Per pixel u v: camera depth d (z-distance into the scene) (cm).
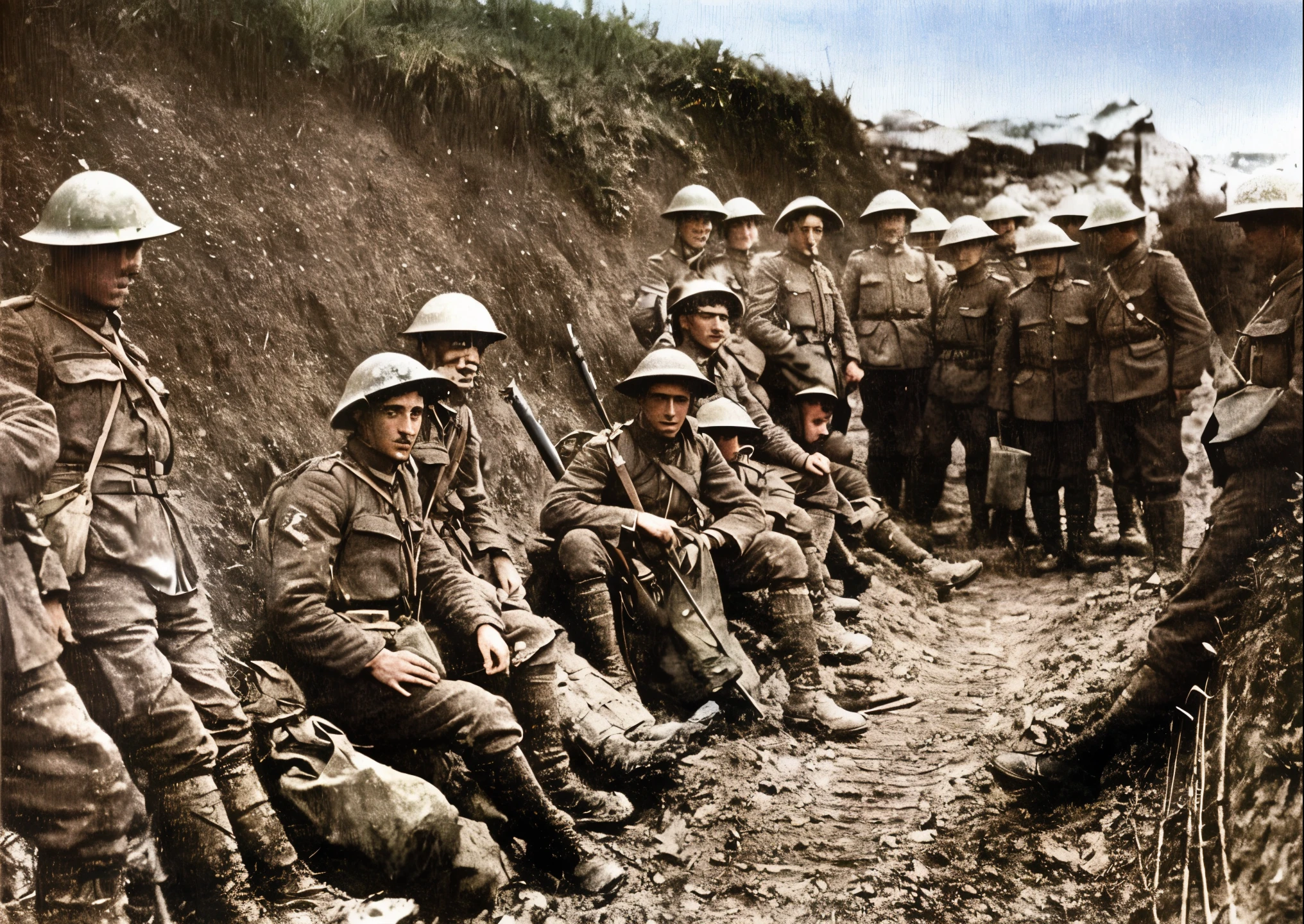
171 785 243
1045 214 847
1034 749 371
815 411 588
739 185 826
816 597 498
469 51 608
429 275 516
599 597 395
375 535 296
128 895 234
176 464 352
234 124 454
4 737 222
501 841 299
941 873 308
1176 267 569
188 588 263
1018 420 639
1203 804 268
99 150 380
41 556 227
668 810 344
